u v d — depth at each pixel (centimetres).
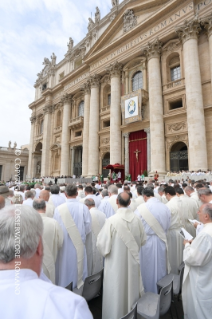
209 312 276
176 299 415
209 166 1731
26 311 95
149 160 2134
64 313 98
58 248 358
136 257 332
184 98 1964
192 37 1847
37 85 4538
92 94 2778
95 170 2603
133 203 586
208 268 284
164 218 418
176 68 2138
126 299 325
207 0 1820
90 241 451
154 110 2028
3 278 106
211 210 297
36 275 121
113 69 2498
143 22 2183
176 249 480
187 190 685
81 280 387
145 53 2223
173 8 2002
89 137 2692
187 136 1908
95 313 359
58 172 3328
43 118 4153
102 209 588
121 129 2430
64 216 392
